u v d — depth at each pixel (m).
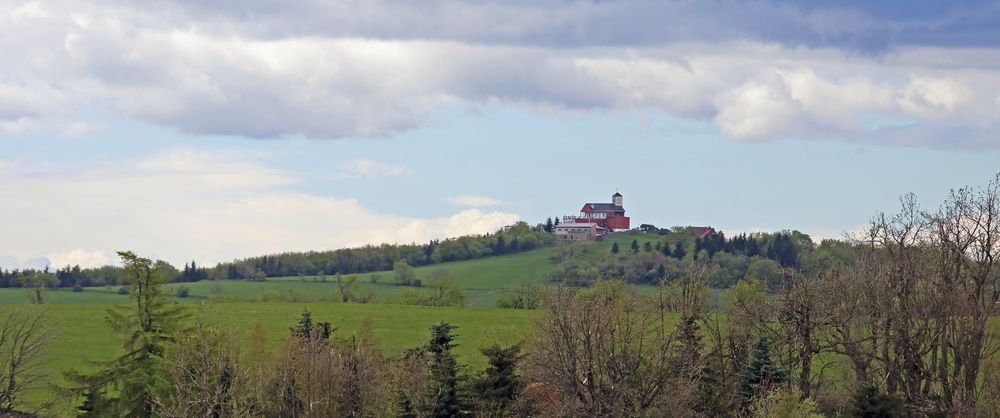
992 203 152.38
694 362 140.50
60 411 157.00
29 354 160.75
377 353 165.75
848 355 149.75
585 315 135.62
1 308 182.75
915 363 148.00
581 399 134.38
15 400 156.88
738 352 153.00
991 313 148.50
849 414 125.44
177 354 132.00
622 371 133.12
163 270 144.62
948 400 142.75
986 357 146.38
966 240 152.75
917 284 152.50
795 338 152.38
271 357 149.62
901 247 155.62
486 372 145.75
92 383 140.25
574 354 133.50
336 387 142.00
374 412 142.62
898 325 148.38
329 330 179.25
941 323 147.88
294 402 139.38
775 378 142.38
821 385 155.12
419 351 163.50
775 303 155.88
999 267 150.38
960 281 151.25
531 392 142.75
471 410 135.38
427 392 137.38
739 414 136.75
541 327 139.38
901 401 126.94
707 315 165.38
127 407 138.00
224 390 131.88
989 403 139.62
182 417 123.06
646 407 132.00
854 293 153.62
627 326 137.12
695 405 133.75
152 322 142.50
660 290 180.12
